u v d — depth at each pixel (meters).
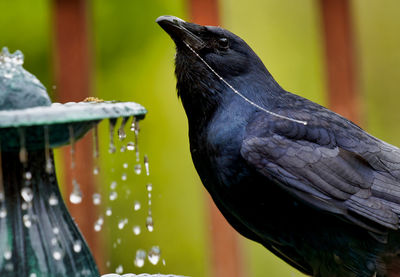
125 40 18.75
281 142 9.03
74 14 14.91
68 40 14.89
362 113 15.77
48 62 18.14
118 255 18.03
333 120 9.43
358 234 9.02
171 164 18.53
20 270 7.25
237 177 9.10
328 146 9.16
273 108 9.44
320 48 15.84
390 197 9.04
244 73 9.48
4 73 7.07
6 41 18.14
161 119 18.58
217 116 9.28
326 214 9.00
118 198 18.12
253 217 9.34
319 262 9.31
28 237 7.34
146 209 18.23
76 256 7.56
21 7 18.16
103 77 18.58
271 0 20.44
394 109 21.84
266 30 20.48
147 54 18.72
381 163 9.27
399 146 21.39
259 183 9.05
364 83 21.80
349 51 15.66
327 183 8.94
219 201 9.72
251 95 9.41
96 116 6.88
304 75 20.20
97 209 14.69
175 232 18.38
